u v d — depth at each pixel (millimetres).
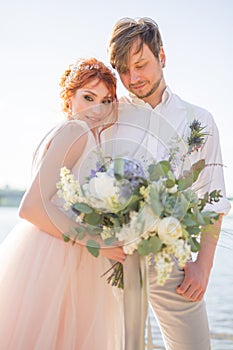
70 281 2600
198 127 2855
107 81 2740
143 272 2426
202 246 2895
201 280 2842
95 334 2578
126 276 2445
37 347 2514
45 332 2529
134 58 2848
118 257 2447
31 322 2543
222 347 3906
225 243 2701
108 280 2592
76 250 2621
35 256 2621
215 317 4652
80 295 2611
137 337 2418
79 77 2734
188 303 2889
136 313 2424
